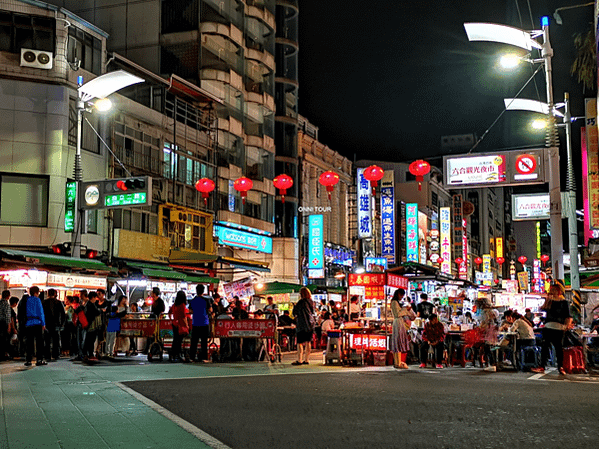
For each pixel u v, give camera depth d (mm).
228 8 37344
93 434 6074
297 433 6289
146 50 35500
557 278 19422
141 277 22172
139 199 21438
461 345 16188
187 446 5578
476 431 6406
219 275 34250
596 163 23891
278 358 16844
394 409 7770
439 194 79688
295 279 42031
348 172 55438
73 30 25438
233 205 36625
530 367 14367
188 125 33250
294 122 44500
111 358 16812
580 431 6445
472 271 90188
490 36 19812
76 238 22266
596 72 19766
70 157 24578
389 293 17031
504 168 21062
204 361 15875
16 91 23891
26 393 9000
